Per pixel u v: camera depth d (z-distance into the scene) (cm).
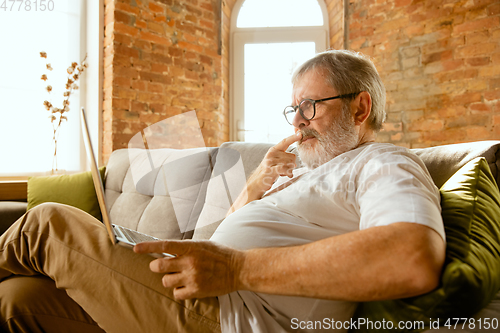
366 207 62
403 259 49
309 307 66
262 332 64
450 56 237
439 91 241
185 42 283
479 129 229
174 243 62
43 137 261
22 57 254
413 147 249
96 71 266
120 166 178
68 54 272
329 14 308
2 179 244
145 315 68
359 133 97
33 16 258
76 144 275
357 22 269
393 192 59
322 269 54
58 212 80
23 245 80
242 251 64
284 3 318
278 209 83
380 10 260
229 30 322
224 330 65
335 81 93
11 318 73
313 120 94
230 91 321
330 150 93
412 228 51
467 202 71
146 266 69
